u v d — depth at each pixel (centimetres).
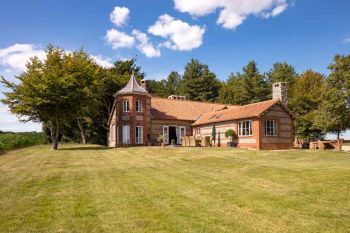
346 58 3719
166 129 3878
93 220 827
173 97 4781
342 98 3634
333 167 1514
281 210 873
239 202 961
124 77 5384
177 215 852
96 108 4722
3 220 835
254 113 2977
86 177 1452
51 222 816
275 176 1339
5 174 1573
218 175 1430
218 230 740
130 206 945
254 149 2862
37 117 3244
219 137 3453
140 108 3691
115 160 2120
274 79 6994
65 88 3048
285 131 3103
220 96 7556
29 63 3155
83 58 3422
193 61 8075
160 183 1274
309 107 5203
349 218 801
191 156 2242
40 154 2612
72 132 5425
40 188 1221
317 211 856
